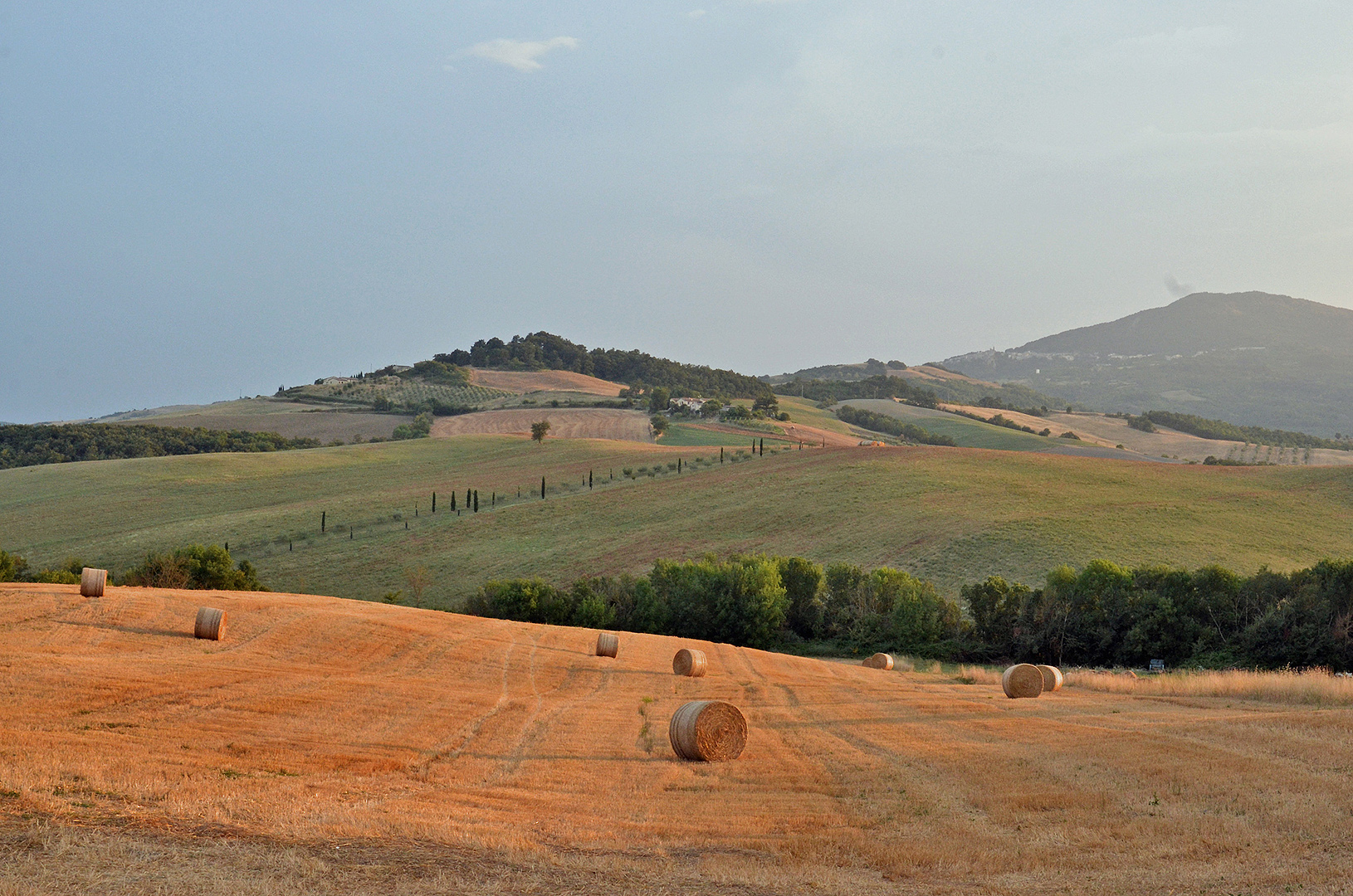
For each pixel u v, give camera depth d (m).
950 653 60.22
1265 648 52.53
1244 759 17.59
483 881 10.67
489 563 87.62
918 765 18.58
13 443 160.12
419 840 12.13
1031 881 11.50
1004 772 17.66
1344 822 13.54
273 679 24.03
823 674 38.25
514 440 156.38
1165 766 17.30
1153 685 33.62
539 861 11.58
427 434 177.50
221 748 17.08
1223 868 11.78
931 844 13.12
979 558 77.88
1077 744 19.97
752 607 65.44
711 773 17.92
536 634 39.12
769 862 12.20
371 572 86.81
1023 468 108.50
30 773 13.77
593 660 34.31
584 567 84.62
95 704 19.55
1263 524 85.75
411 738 19.44
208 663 25.48
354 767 16.72
